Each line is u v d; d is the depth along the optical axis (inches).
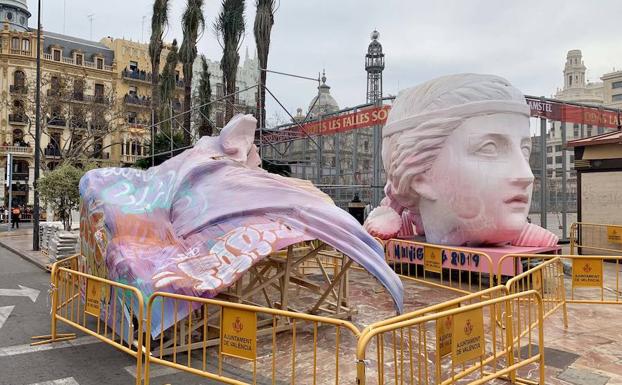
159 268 220.8
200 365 203.0
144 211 256.7
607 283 395.5
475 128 346.3
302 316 140.2
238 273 213.6
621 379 189.5
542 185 682.2
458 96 351.9
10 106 1418.6
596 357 214.2
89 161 935.0
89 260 268.1
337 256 306.5
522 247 365.7
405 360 207.2
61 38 1966.0
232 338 152.9
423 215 380.8
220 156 290.8
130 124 1578.5
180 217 253.3
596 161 531.2
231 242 228.5
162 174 285.6
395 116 392.2
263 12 732.7
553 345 231.0
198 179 267.7
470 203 346.6
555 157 1422.2
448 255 360.2
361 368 122.7
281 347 225.0
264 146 843.4
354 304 316.8
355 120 663.1
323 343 231.5
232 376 190.9
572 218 967.6
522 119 357.1
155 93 1050.1
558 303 270.1
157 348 213.9
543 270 274.2
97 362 207.3
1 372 196.2
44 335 244.4
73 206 559.5
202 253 231.3
